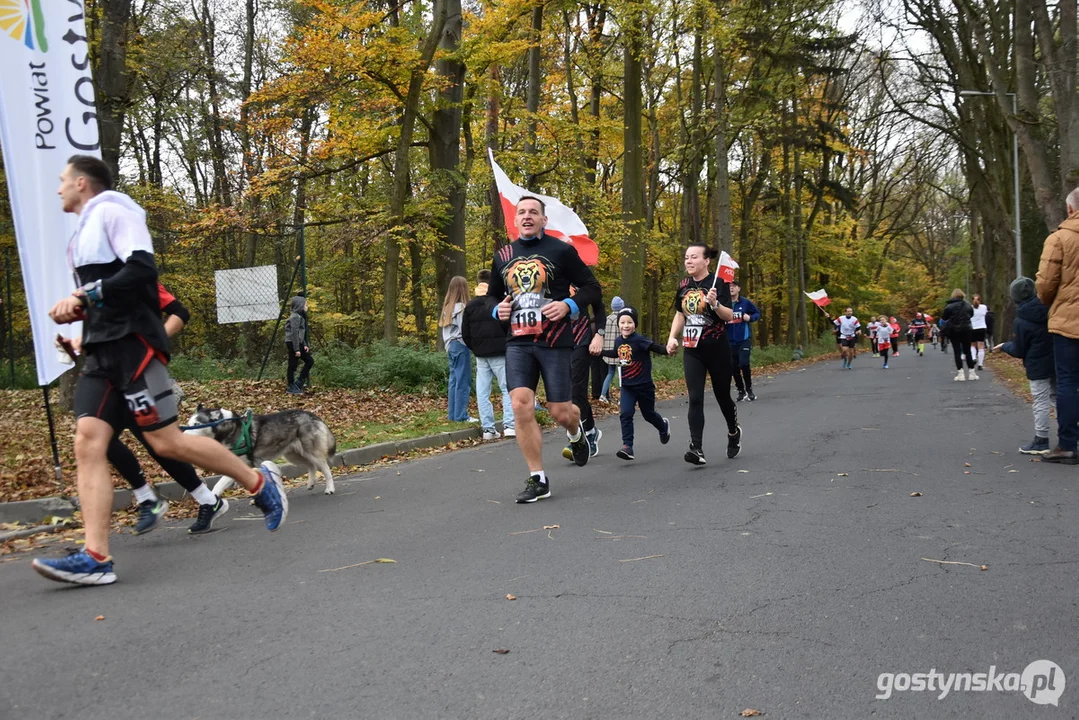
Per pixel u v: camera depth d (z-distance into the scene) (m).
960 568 4.25
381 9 17.23
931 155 36.16
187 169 26.94
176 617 3.81
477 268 28.81
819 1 22.02
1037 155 17.30
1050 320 7.17
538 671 3.09
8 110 6.70
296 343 13.78
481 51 17.23
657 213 39.12
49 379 6.89
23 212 6.76
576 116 23.44
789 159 36.78
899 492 6.17
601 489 6.77
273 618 3.76
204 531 5.68
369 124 16.83
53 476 7.38
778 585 4.05
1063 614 3.54
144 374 4.39
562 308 6.14
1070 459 7.16
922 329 43.88
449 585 4.21
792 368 31.17
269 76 22.88
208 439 4.74
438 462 8.92
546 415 12.20
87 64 6.96
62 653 3.37
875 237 52.81
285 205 18.73
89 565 4.30
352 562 4.74
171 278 20.58
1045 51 15.41
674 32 22.91
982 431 9.45
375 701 2.86
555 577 4.29
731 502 6.01
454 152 17.64
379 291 26.75
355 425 11.05
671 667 3.10
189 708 2.83
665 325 41.44
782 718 2.69
